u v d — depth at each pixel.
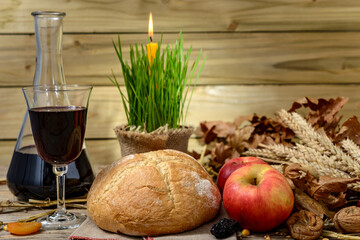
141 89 0.87
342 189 0.73
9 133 1.10
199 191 0.71
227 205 0.71
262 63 1.11
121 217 0.68
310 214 0.70
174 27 1.09
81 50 1.08
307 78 1.12
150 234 0.68
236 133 1.01
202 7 1.08
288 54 1.11
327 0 1.10
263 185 0.70
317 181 0.75
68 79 1.09
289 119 0.84
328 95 1.13
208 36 1.09
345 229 0.69
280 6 1.10
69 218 0.75
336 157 0.76
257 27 1.10
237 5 1.09
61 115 0.69
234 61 1.11
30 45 1.08
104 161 1.12
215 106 1.12
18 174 0.79
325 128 0.92
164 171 0.72
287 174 0.75
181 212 0.69
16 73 1.08
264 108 1.12
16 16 1.07
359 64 1.12
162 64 0.86
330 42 1.11
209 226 0.71
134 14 1.08
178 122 0.90
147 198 0.69
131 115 0.88
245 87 1.12
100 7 1.07
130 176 0.71
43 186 0.78
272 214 0.69
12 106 1.09
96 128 1.11
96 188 0.73
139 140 0.83
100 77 1.09
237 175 0.72
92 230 0.70
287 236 0.70
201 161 0.99
